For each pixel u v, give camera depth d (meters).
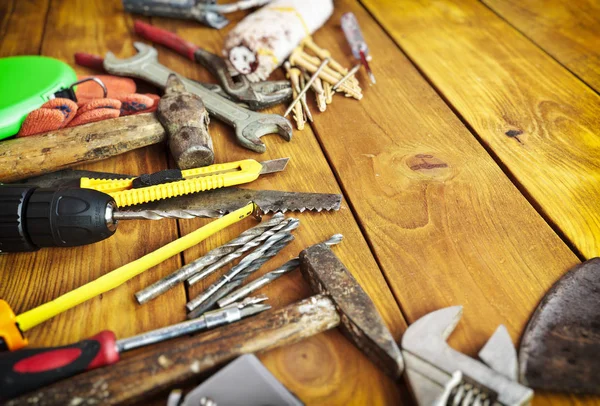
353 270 0.53
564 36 0.81
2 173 0.58
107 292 0.52
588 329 0.47
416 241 0.55
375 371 0.47
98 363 0.45
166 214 0.53
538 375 0.45
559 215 0.57
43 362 0.44
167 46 0.80
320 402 0.45
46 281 0.53
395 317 0.50
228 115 0.66
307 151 0.64
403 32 0.83
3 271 0.54
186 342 0.45
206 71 0.76
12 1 0.93
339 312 0.48
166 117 0.61
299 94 0.70
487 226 0.56
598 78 0.73
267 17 0.72
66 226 0.50
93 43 0.82
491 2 0.89
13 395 0.43
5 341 0.47
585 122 0.67
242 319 0.48
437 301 0.51
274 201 0.58
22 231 0.50
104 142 0.60
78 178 0.57
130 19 0.88
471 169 0.61
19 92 0.64
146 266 0.52
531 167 0.61
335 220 0.57
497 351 0.46
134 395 0.43
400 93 0.72
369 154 0.64
